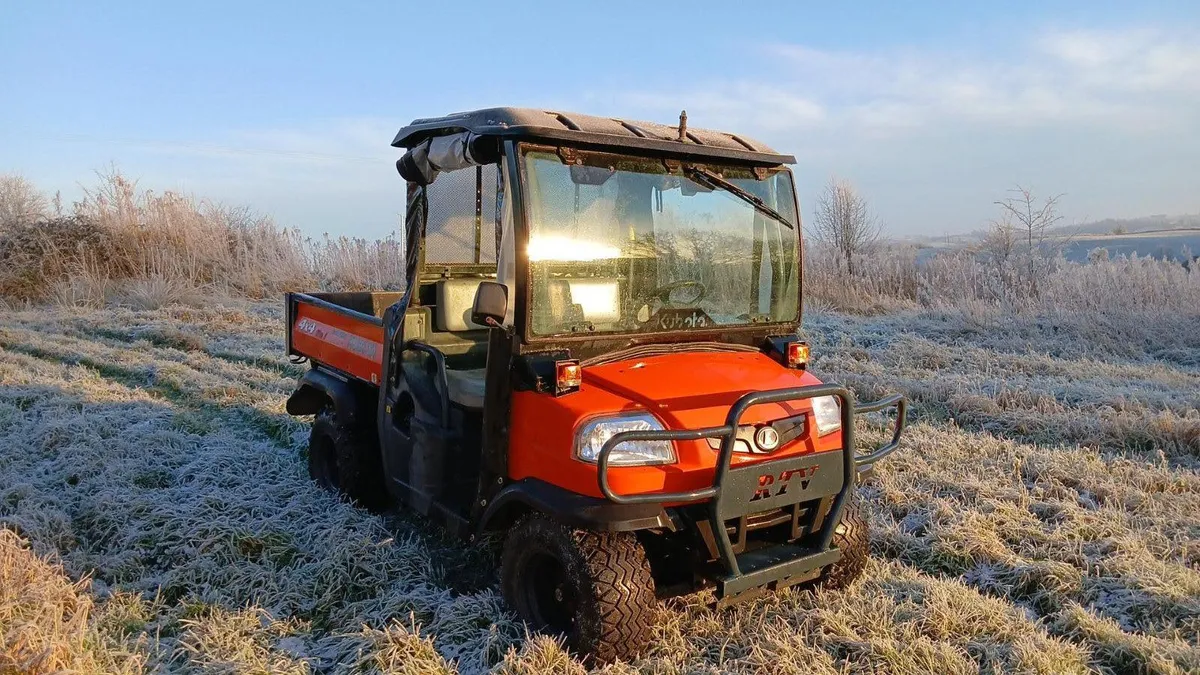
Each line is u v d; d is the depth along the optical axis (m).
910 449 6.25
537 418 3.40
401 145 4.46
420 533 4.86
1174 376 8.69
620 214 3.63
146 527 4.71
